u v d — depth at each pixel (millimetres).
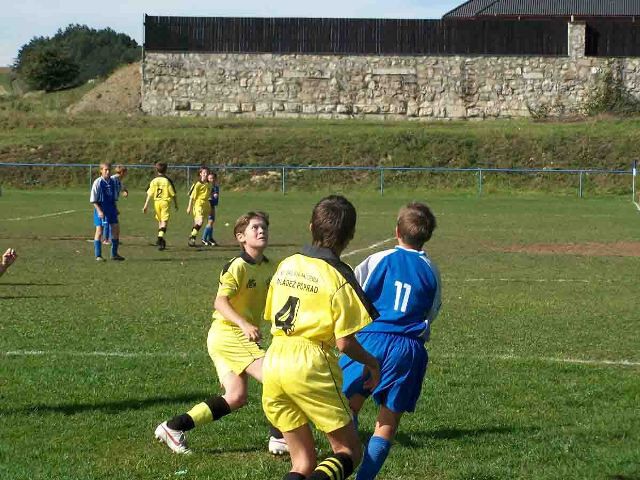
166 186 29547
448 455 9477
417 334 8484
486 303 19281
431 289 8570
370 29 76250
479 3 82250
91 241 31906
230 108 76688
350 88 76438
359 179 59406
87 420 10492
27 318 16859
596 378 12680
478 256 28453
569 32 75625
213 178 31156
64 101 85188
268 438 9953
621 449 9719
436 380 12453
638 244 32250
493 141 62625
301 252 7742
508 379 12578
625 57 75500
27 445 9609
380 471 8984
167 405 11109
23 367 12859
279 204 49469
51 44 136000
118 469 8945
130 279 22688
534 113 75500
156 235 34719
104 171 26469
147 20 76625
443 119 76062
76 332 15578
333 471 7285
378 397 8469
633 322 17172
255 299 9461
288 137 63438
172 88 76750
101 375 12469
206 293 20391
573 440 9984
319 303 7484
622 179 58250
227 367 9430
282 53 76375
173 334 15555
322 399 7418
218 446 9727
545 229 37406
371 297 8594
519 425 10539
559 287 21938
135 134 64750
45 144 62625
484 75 75938
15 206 46781
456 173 59469
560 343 15148
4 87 119250
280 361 7488
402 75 76125
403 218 8727
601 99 74938
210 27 76688
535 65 75750
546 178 58906
